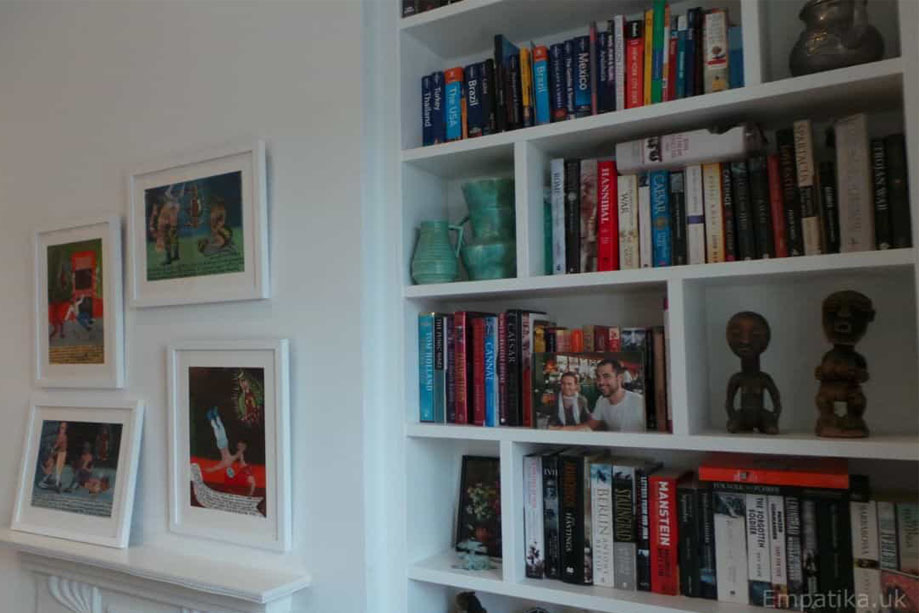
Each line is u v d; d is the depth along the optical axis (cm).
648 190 135
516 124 148
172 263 178
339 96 155
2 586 206
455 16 152
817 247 118
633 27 137
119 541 177
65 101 207
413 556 152
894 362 125
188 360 174
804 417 131
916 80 108
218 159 171
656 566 130
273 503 157
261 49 168
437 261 154
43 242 206
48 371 203
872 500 114
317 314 156
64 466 196
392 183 157
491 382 147
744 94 122
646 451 148
